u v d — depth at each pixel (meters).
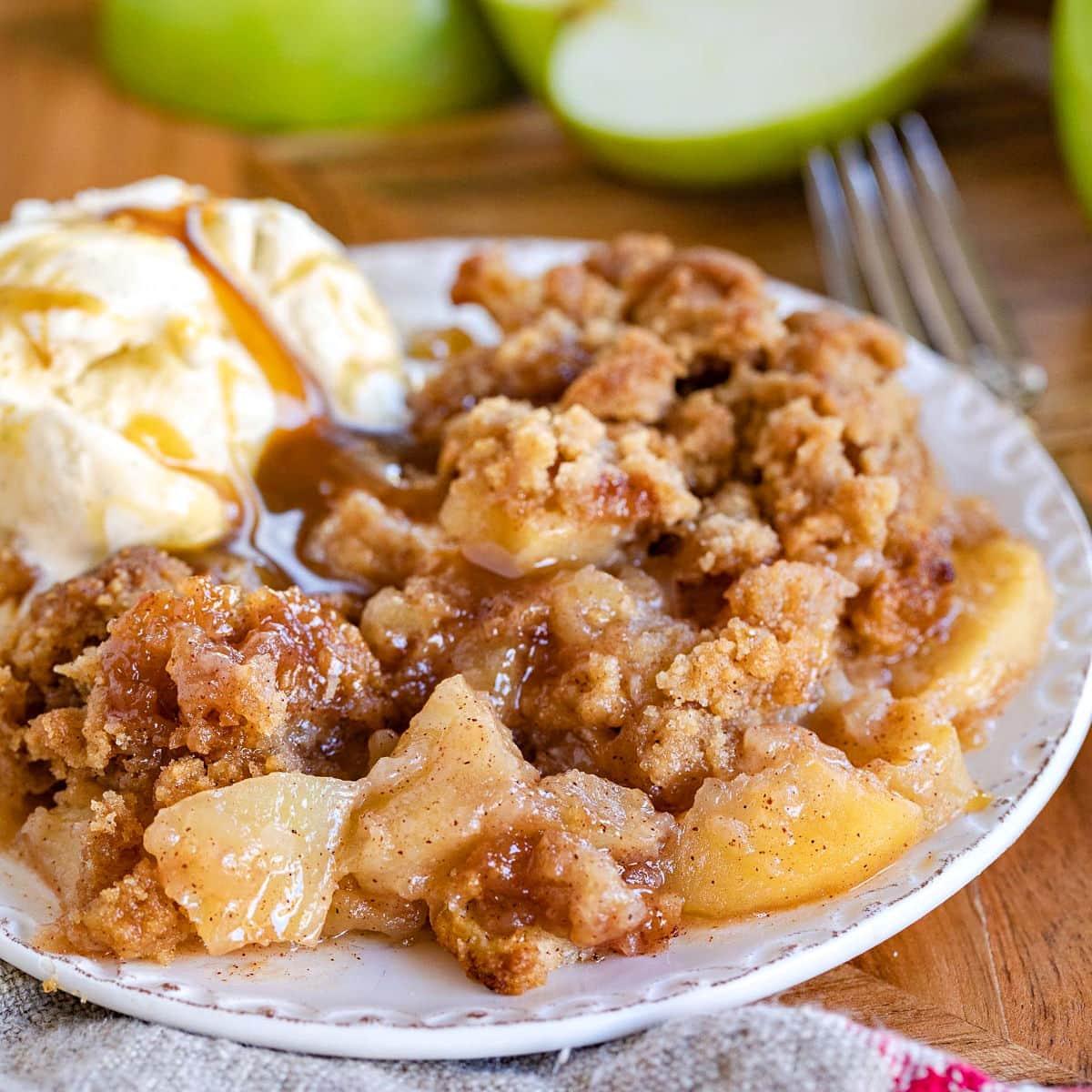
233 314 0.51
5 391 0.49
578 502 0.48
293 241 0.52
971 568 0.50
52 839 0.47
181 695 0.46
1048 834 0.48
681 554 0.49
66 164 0.66
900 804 0.46
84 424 0.49
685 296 0.52
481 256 0.54
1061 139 0.61
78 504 0.49
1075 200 0.64
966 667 0.49
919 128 0.64
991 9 0.71
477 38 0.69
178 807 0.45
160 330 0.50
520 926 0.45
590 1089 0.43
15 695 0.48
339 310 0.52
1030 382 0.56
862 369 0.51
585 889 0.45
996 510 0.52
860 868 0.46
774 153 0.64
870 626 0.49
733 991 0.44
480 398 0.52
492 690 0.48
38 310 0.49
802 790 0.46
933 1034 0.45
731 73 0.64
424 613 0.48
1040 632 0.49
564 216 0.65
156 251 0.51
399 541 0.49
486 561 0.49
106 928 0.45
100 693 0.47
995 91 0.68
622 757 0.47
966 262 0.60
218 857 0.45
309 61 0.67
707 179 0.65
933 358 0.55
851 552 0.49
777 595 0.48
